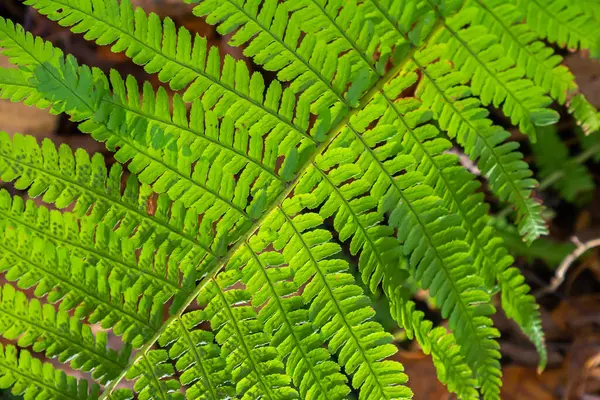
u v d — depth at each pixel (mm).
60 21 534
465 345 570
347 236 568
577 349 741
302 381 569
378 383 568
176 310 569
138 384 570
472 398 574
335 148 564
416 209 564
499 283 578
